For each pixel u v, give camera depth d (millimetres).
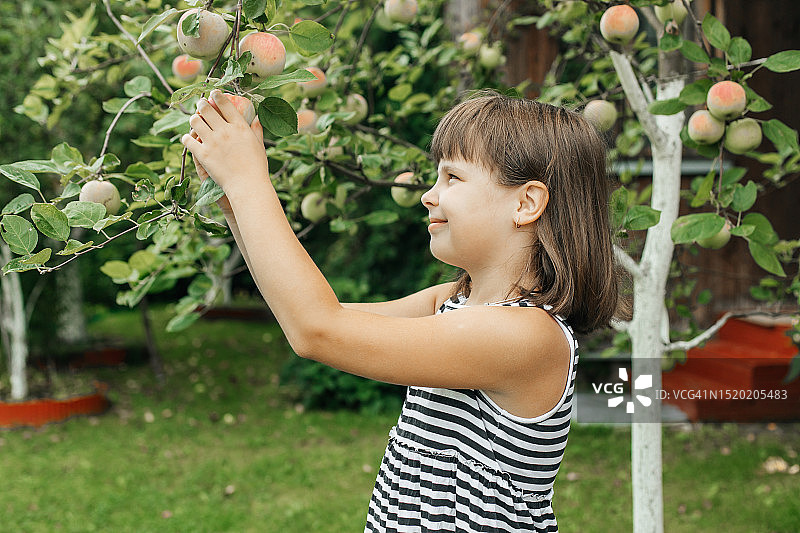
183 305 2178
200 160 1081
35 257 1120
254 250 1033
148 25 1068
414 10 2314
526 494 1165
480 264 1209
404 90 2715
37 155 5223
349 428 5539
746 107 1758
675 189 2160
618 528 3648
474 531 1131
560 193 1198
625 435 5086
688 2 1938
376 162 2018
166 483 4398
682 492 4129
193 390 6715
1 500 4109
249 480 4410
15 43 5215
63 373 6570
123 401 6301
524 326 1110
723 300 5797
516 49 5211
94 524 3783
